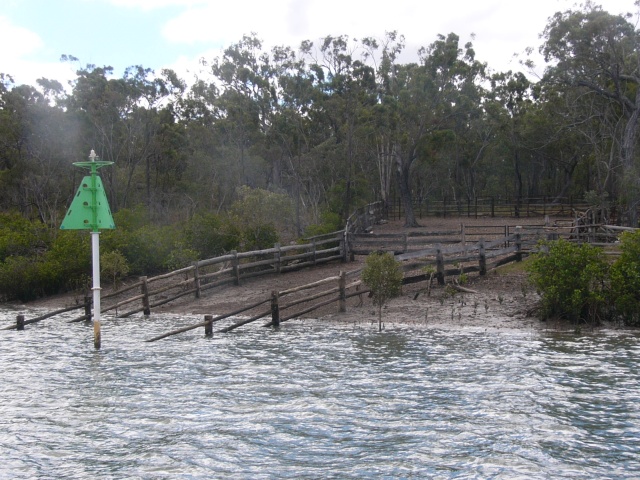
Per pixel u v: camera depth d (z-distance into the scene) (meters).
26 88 49.75
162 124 50.28
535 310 18.25
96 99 48.16
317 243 27.56
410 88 41.06
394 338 16.34
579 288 17.27
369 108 42.53
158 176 54.50
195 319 20.75
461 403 10.59
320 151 47.59
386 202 47.31
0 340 17.42
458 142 59.34
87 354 15.22
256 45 51.94
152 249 28.19
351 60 41.22
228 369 13.32
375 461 8.30
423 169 63.91
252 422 9.89
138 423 9.96
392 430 9.42
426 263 22.14
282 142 48.19
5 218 35.03
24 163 47.38
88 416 10.34
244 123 51.00
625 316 17.20
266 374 12.80
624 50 35.94
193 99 60.31
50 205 47.94
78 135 48.72
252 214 29.16
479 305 19.62
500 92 61.47
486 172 72.19
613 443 8.76
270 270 26.19
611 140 43.97
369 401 10.81
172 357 14.66
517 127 56.06
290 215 31.73
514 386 11.47
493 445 8.77
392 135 41.62
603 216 31.38
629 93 41.84
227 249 28.50
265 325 18.73
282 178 55.12
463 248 22.30
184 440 9.20
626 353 13.95
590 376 12.04
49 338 17.67
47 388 12.07
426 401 10.74
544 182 65.69
